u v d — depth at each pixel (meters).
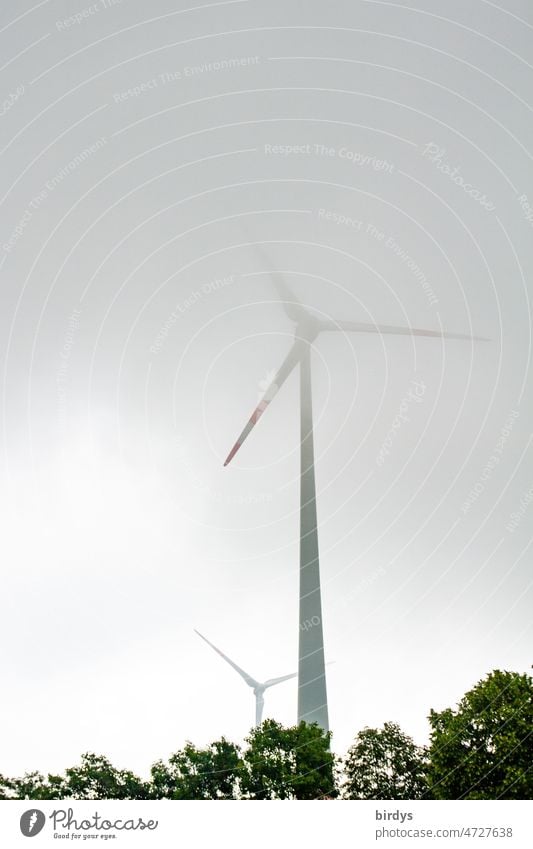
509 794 30.89
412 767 37.25
